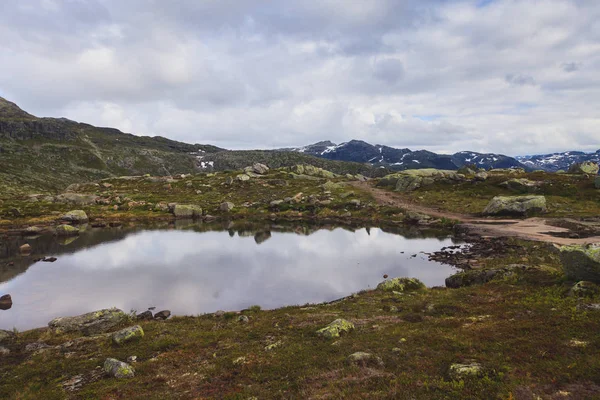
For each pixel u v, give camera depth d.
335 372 12.83
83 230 68.25
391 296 25.38
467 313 18.95
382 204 84.12
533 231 50.09
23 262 42.91
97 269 39.72
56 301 29.55
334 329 17.48
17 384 14.41
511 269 25.92
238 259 44.06
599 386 9.89
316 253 46.81
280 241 56.22
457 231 57.47
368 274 36.06
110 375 14.70
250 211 89.19
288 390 11.92
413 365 12.72
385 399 10.40
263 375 13.44
